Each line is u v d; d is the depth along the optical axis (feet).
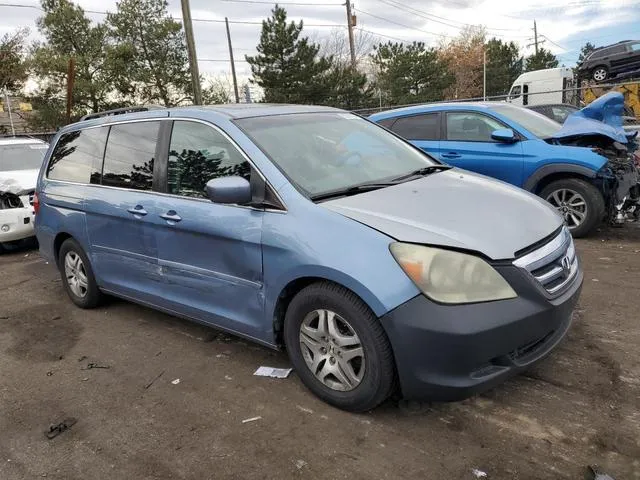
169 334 14.70
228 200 10.63
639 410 9.80
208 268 12.00
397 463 8.87
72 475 9.19
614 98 22.93
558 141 21.85
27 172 28.22
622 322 13.38
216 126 12.17
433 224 9.59
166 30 113.09
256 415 10.50
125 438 10.11
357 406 10.00
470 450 9.07
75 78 102.12
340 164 12.03
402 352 8.98
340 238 9.61
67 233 16.35
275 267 10.46
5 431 10.64
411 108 25.58
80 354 13.88
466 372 8.82
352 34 120.67
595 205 20.63
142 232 13.47
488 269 8.95
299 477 8.74
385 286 8.97
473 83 199.00
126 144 14.43
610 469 8.42
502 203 10.87
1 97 90.53
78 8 108.47
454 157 23.31
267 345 11.43
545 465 8.61
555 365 11.53
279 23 107.55
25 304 18.12
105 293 16.16
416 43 143.23
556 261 9.94
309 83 108.78
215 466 9.15
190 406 11.01
